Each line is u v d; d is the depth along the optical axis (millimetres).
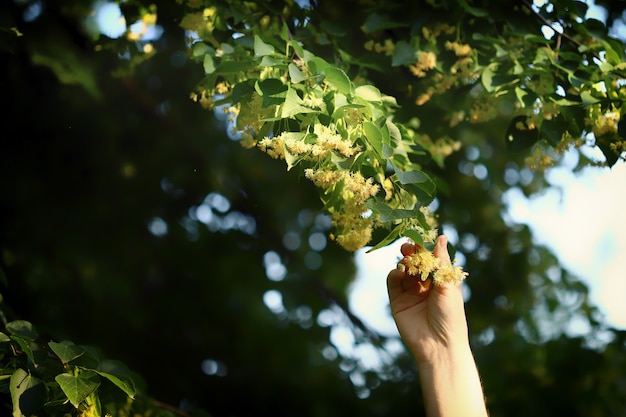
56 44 4227
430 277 2766
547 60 3244
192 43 3385
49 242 5508
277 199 6438
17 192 5203
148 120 5340
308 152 2492
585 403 6078
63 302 5672
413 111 3734
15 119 4699
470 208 6453
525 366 6250
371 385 6770
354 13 3738
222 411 6566
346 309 6996
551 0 3449
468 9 3385
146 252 6152
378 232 2674
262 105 2646
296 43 2809
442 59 3506
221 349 6609
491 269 6754
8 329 2770
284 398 6605
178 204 6223
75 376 2586
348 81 2602
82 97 4758
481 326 6848
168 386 6438
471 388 2637
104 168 5414
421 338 2717
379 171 2611
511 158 6289
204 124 5680
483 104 3656
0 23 3586
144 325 6250
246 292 6652
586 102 3006
